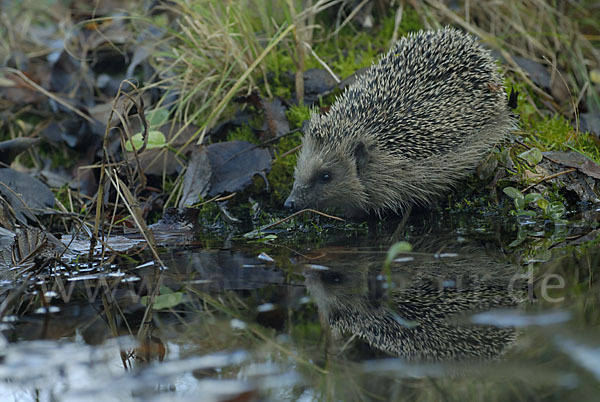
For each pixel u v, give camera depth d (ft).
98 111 40.27
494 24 44.73
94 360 15.28
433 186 33.68
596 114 38.40
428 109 33.99
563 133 35.60
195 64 40.75
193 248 27.53
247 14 42.39
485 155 33.86
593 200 31.71
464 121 33.73
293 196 33.35
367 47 43.32
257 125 38.50
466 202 33.27
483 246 25.11
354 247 26.04
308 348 15.39
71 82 43.88
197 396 13.11
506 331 15.62
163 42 42.68
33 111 43.04
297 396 13.03
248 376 13.97
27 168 39.70
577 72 42.16
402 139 33.94
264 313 18.04
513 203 31.71
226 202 34.30
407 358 14.71
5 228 28.73
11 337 16.98
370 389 13.19
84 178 37.63
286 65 41.29
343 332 16.40
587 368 13.26
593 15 46.29
